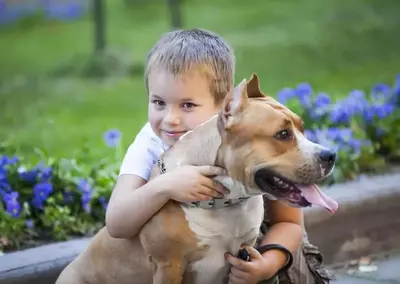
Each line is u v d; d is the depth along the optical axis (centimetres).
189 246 395
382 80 1252
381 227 617
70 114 1114
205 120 416
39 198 579
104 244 428
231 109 379
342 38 1516
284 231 443
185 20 1647
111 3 1820
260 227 453
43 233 575
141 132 444
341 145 684
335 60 1389
